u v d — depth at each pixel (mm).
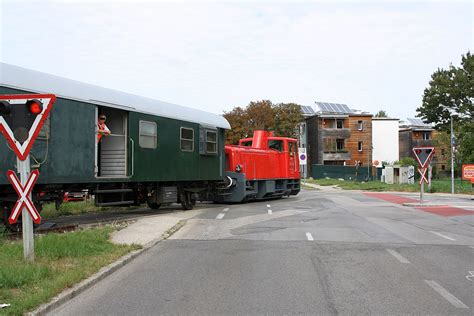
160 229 11938
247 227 12906
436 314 5348
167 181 16141
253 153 22391
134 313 5383
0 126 7082
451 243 10383
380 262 8250
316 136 63500
